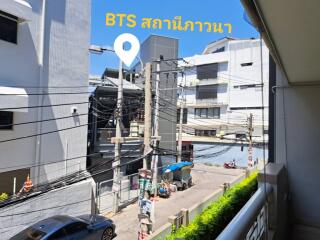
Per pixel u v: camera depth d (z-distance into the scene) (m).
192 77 34.84
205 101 33.91
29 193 9.85
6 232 9.04
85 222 8.91
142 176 11.63
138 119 18.70
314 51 2.96
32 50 10.90
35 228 7.95
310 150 4.75
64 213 11.16
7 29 9.91
